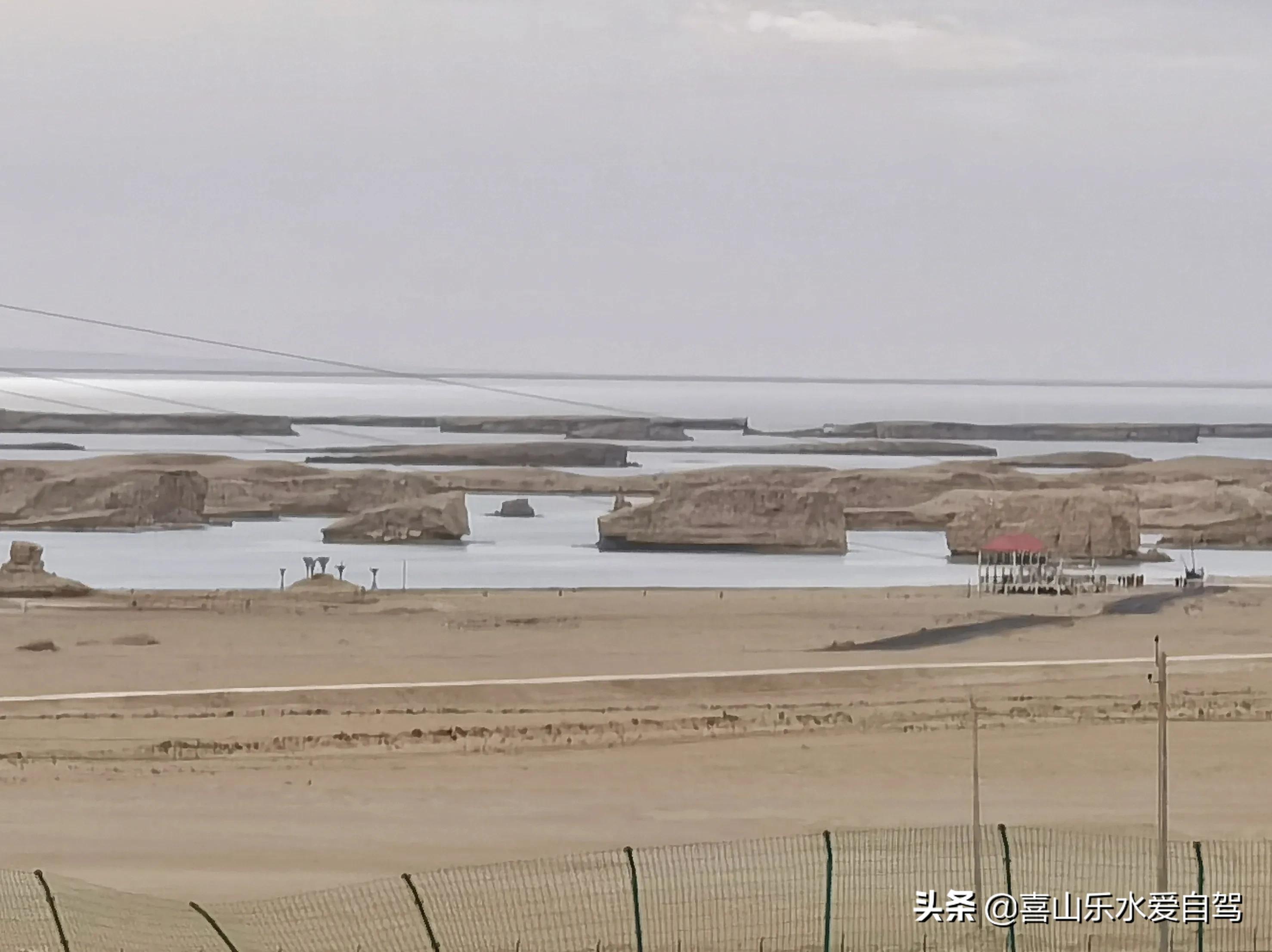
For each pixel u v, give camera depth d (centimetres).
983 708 7931
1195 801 6475
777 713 7875
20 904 5091
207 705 8069
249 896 5409
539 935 4838
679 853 5734
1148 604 11138
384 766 6988
